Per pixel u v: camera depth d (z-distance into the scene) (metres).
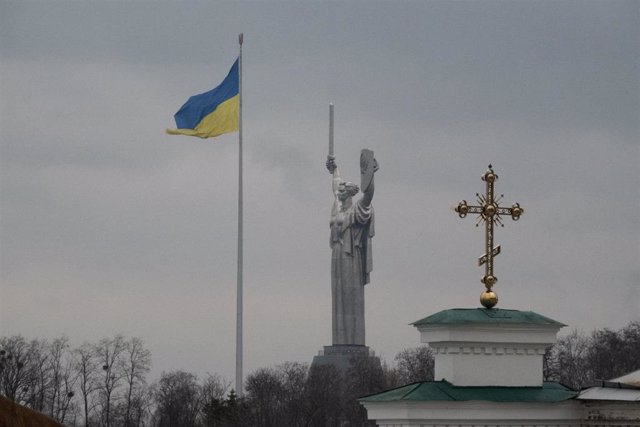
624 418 94.75
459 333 99.75
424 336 102.69
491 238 106.06
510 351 100.75
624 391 95.81
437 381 100.81
